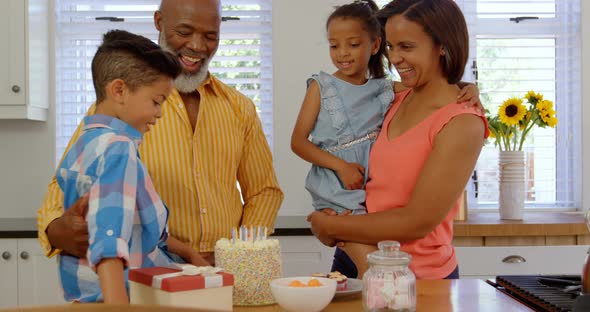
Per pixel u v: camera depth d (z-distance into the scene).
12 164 3.43
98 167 1.30
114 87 1.41
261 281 1.33
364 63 2.08
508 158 3.05
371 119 2.02
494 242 2.90
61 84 3.52
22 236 2.92
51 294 2.94
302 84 3.42
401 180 1.71
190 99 1.89
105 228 1.23
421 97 1.74
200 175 1.82
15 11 3.14
